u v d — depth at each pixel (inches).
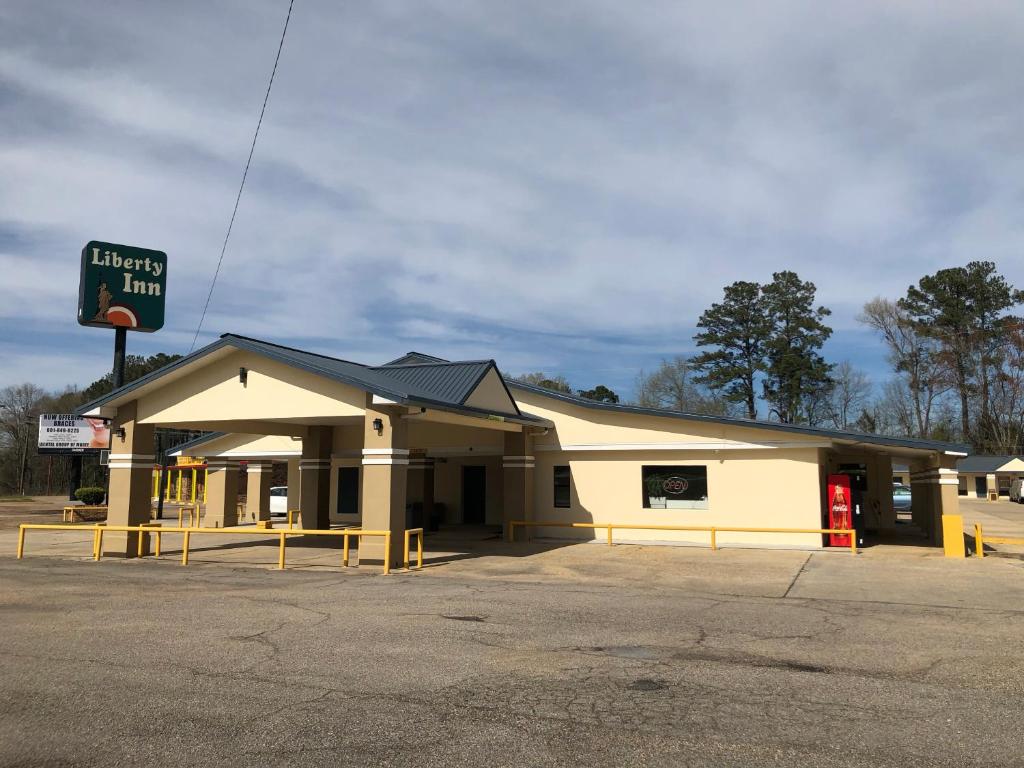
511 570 567.2
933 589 477.1
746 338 2300.7
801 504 726.5
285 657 290.2
